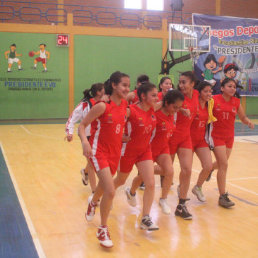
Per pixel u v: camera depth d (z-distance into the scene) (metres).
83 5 18.69
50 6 19.00
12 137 11.59
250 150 9.55
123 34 18.48
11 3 18.38
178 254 3.41
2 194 5.36
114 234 3.89
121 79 3.43
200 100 4.62
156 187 5.80
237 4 21.72
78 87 18.19
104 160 3.52
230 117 4.82
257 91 20.02
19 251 3.42
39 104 17.72
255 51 19.70
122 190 5.61
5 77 17.11
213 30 19.09
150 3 20.59
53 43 17.62
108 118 3.45
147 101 3.71
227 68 6.11
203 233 3.94
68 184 5.98
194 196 5.37
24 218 4.35
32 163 7.67
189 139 4.50
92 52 18.20
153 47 18.94
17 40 17.12
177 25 17.02
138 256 3.35
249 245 3.63
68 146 9.93
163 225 4.17
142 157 3.92
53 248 3.51
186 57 17.25
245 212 4.67
